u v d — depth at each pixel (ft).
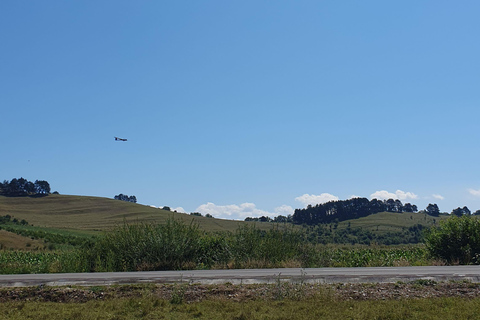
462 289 34.53
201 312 29.73
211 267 60.70
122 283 39.58
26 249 182.80
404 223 403.54
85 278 42.52
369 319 26.96
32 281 41.50
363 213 459.32
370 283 36.83
